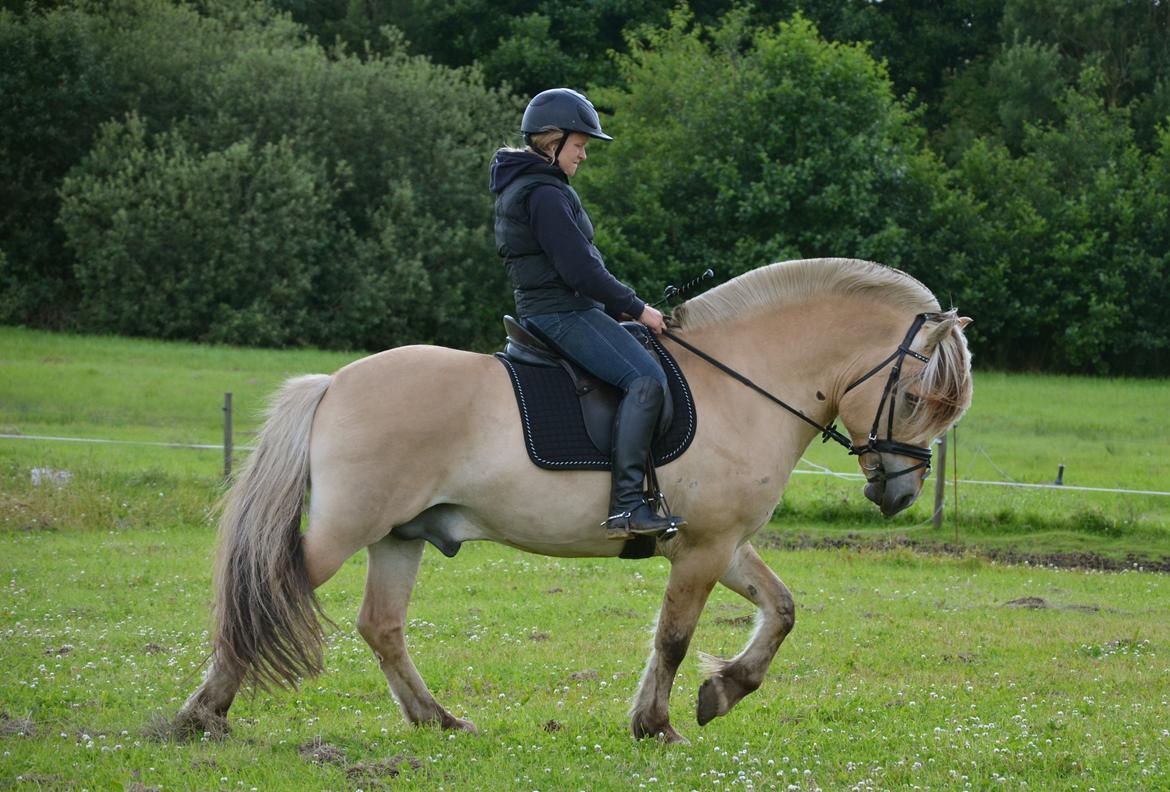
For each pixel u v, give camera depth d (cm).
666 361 630
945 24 4938
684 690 782
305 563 584
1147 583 1230
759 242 3569
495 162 625
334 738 621
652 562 1291
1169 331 3641
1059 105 4053
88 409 2166
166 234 3506
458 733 626
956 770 584
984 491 1638
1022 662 858
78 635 877
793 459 654
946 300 3697
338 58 4250
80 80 3769
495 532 622
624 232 3672
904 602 1084
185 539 1315
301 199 3591
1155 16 4450
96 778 532
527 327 623
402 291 3691
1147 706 729
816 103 3531
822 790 549
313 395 607
